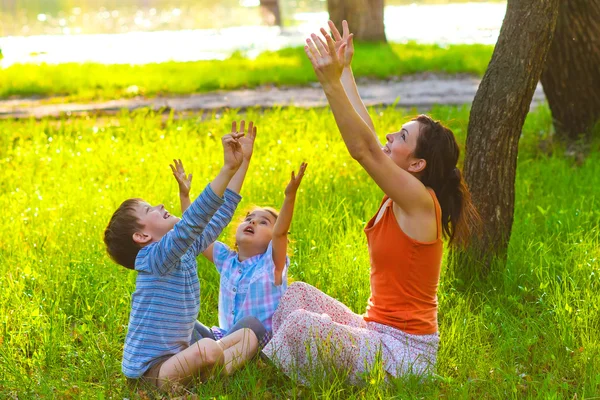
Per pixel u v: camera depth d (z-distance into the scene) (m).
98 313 6.19
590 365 5.14
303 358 4.93
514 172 6.64
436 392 4.77
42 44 29.14
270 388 5.03
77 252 7.20
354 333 4.90
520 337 5.57
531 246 7.04
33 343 5.77
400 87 17.33
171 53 24.91
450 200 5.08
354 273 6.48
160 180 9.48
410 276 4.93
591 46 9.98
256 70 19.06
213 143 11.36
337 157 10.39
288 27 34.03
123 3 48.16
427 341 5.01
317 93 16.52
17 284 6.46
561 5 9.87
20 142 11.84
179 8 45.12
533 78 6.46
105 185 9.54
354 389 4.96
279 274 5.50
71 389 5.02
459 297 6.12
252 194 8.57
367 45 23.02
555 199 8.50
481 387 5.01
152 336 5.02
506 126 6.46
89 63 21.05
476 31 28.73
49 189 9.51
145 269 4.99
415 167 4.98
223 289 5.65
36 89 17.27
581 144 10.57
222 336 5.54
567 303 5.90
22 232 7.84
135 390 4.99
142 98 16.38
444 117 12.94
